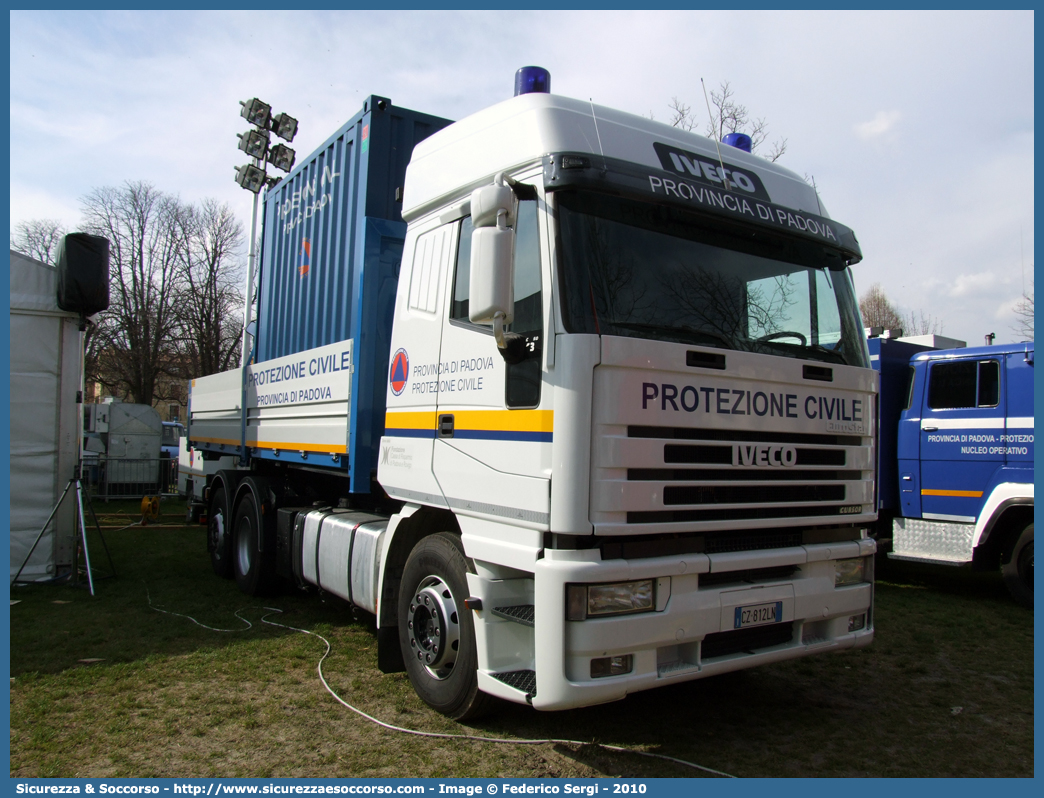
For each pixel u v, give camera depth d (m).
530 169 3.68
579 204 3.54
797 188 4.52
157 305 34.84
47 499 7.76
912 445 8.30
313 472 6.57
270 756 3.69
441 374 4.22
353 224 5.76
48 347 7.82
